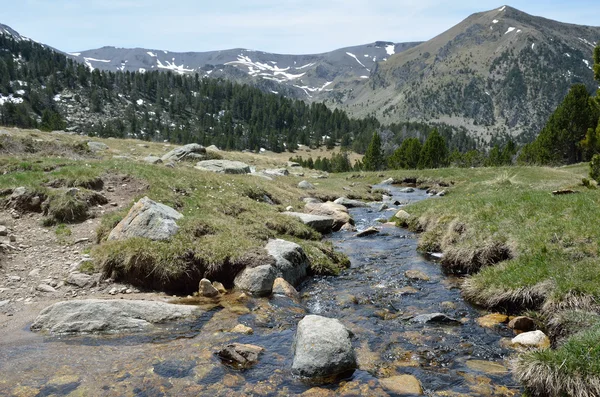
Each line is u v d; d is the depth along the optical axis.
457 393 7.38
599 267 10.72
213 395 7.18
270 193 28.98
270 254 14.41
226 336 9.62
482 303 11.95
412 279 14.73
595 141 45.75
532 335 9.38
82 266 13.44
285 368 8.18
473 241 15.59
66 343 9.08
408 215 25.19
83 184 20.45
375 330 10.27
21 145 30.05
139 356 8.52
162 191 20.61
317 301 12.64
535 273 11.42
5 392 7.01
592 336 7.55
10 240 15.11
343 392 7.36
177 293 12.85
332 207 27.58
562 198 16.89
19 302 11.28
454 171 53.72
